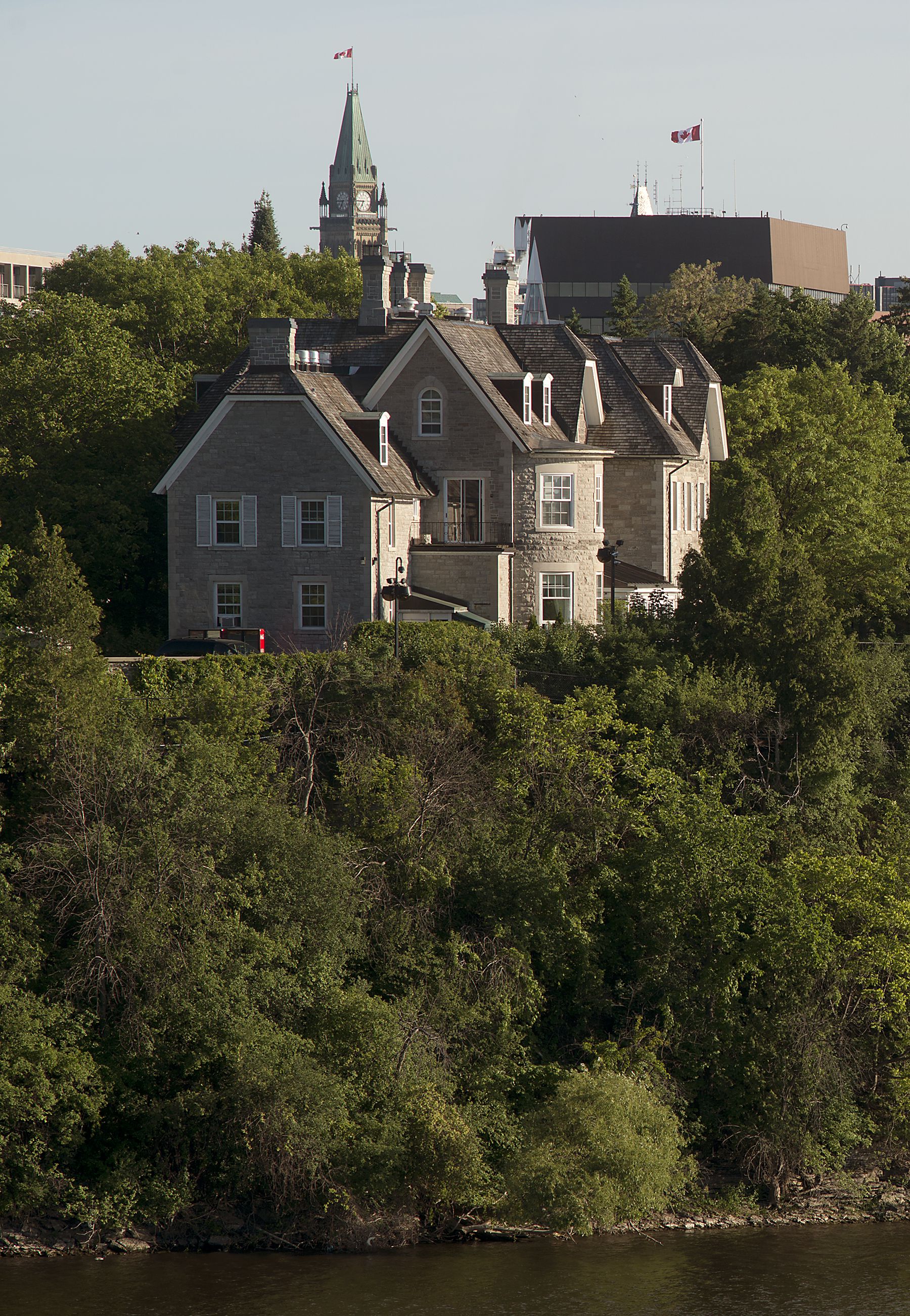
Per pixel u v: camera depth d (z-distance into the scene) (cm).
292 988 12519
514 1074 13188
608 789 14625
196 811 12706
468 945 13600
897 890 14462
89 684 13250
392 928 13500
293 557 19038
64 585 13588
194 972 12194
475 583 19612
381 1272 11425
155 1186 11856
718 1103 13575
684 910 13938
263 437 19012
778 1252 12175
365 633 16025
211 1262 11494
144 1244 11712
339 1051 12500
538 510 19950
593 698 15412
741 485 17600
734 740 15725
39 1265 11300
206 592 19225
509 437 19775
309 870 12975
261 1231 11906
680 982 13888
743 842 14225
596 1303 10994
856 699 16225
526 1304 10919
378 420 19325
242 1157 11925
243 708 13962
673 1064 13675
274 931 12738
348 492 18838
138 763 12725
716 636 16525
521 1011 13500
